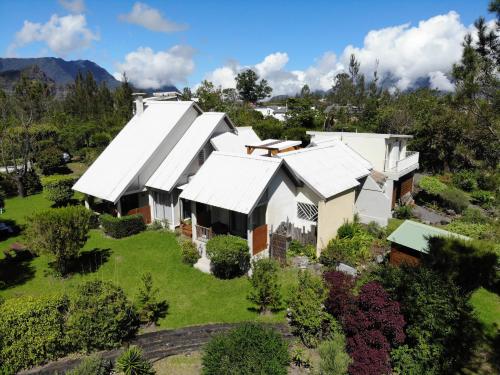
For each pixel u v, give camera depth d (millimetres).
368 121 59844
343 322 12500
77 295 13172
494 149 24141
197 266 19312
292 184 21703
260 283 14688
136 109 31875
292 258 19688
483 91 16422
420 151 40906
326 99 120750
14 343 11578
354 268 17922
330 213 20656
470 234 21000
